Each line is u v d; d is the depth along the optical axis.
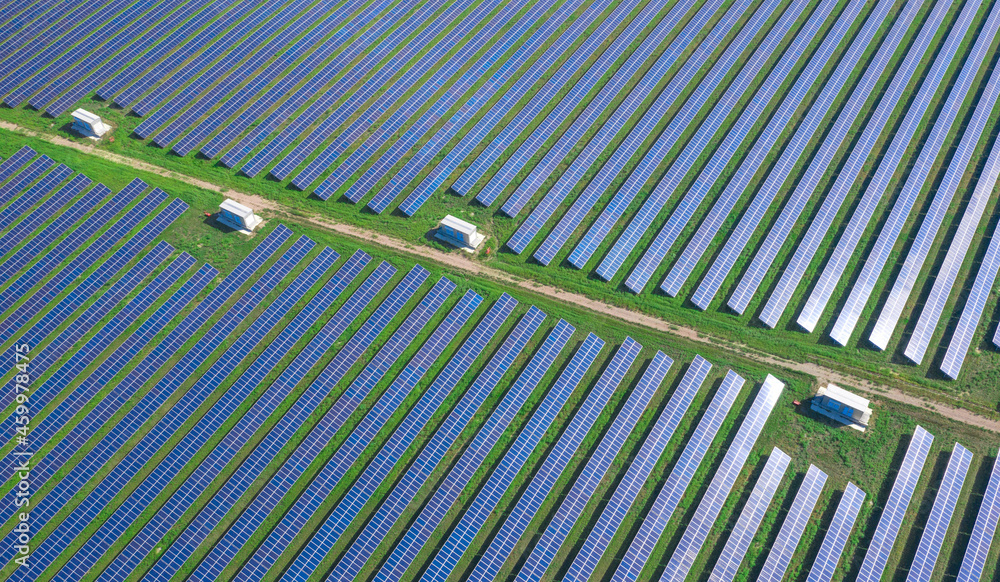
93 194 73.44
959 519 55.22
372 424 59.34
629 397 60.59
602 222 71.69
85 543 54.00
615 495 55.78
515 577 52.72
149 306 65.62
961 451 57.34
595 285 67.94
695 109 81.31
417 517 54.94
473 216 72.88
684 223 71.62
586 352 63.06
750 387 61.69
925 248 69.88
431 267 68.94
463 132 79.81
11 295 66.31
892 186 74.81
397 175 75.81
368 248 70.19
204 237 70.50
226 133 79.12
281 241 70.31
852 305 66.00
